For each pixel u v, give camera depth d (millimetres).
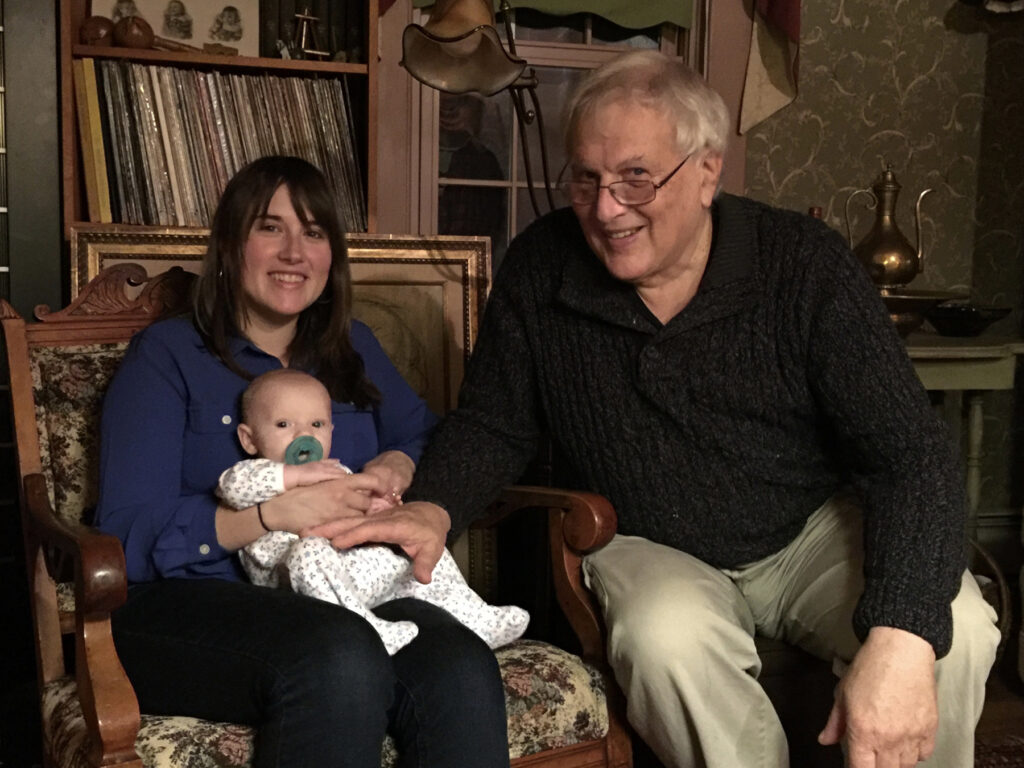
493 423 1947
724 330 1765
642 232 1713
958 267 3486
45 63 2414
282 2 2645
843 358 1691
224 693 1463
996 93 3434
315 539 1594
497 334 1967
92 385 1910
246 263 1766
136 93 2420
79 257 2215
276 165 1788
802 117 3281
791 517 1838
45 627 1748
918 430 1661
